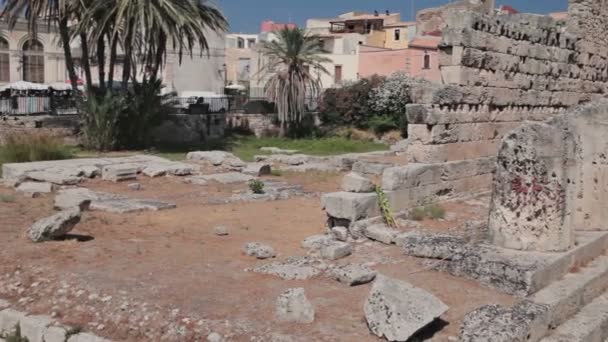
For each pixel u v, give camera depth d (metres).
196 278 9.43
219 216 15.02
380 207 12.91
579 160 11.63
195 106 45.41
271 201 17.75
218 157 24.98
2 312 8.51
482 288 9.12
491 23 15.75
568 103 19.72
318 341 7.20
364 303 8.08
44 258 10.16
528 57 17.48
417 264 10.34
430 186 14.58
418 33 67.38
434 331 7.57
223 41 61.94
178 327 7.67
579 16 19.86
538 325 7.71
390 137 44.94
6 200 15.55
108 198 16.84
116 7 30.23
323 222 14.58
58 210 14.59
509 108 17.23
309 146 40.44
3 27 50.00
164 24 30.77
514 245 10.02
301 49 44.03
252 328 7.50
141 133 34.88
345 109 46.91
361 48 61.81
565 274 9.67
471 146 15.96
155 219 14.23
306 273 9.71
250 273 9.85
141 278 9.30
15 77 51.38
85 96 34.69
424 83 14.55
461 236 11.51
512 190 10.03
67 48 33.03
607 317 8.82
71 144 35.03
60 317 8.30
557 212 9.87
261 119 47.22
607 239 11.47
